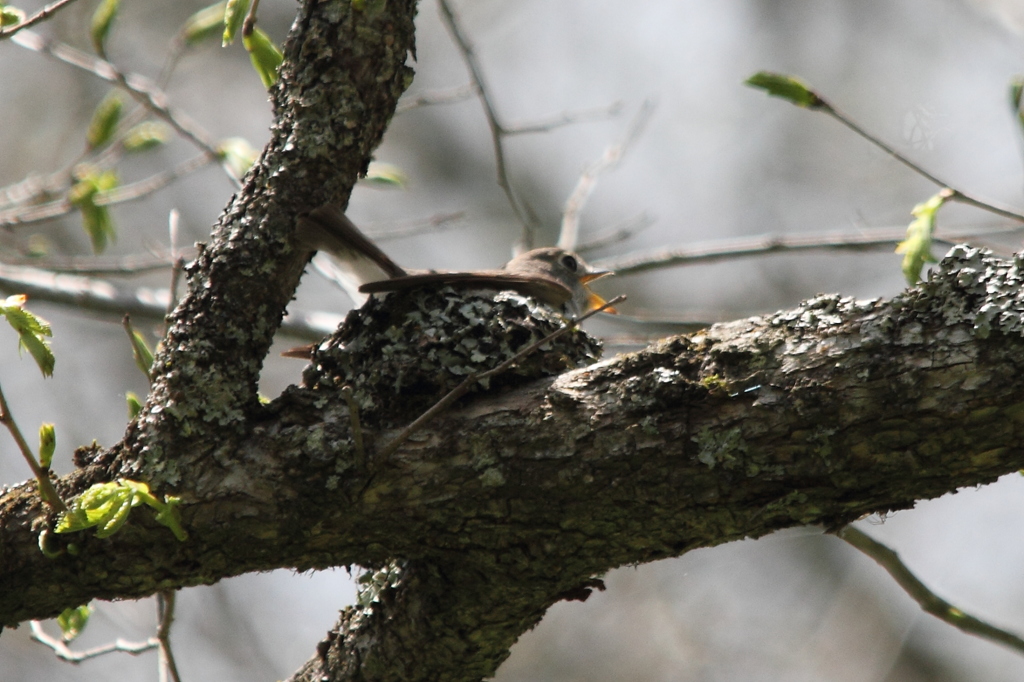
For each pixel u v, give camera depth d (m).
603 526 5.46
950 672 17.34
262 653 17.86
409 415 5.76
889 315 5.12
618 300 5.49
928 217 6.77
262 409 5.79
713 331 5.49
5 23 6.33
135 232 20.09
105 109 11.73
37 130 20.41
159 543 5.49
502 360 6.10
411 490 5.50
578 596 5.93
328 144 6.09
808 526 5.41
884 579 18.19
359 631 6.39
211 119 21.59
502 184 11.48
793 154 20.19
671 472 5.26
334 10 6.17
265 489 5.54
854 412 4.99
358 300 10.21
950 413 4.85
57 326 19.89
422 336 6.28
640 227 16.98
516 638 6.20
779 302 20.06
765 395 5.15
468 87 12.57
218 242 6.01
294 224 6.01
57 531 5.07
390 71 6.24
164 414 5.62
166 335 5.91
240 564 5.66
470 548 5.68
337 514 5.56
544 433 5.44
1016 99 7.14
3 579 5.47
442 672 6.27
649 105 13.46
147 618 17.53
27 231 19.17
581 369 5.70
